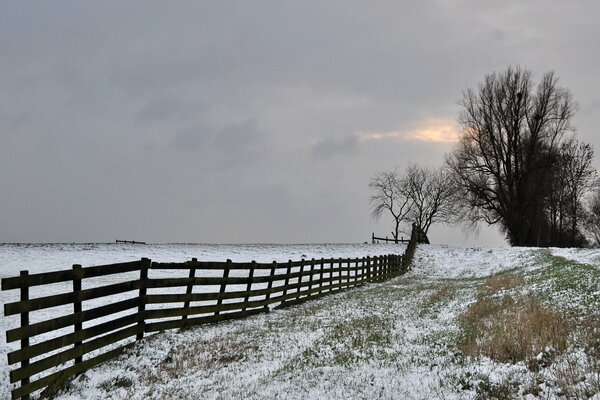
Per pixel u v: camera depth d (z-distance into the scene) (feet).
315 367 27.71
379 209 275.80
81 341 28.58
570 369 19.98
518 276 68.59
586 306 34.71
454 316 43.14
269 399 21.77
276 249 168.45
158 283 37.01
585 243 237.25
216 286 75.46
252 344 35.73
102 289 30.17
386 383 22.41
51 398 24.75
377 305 56.29
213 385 25.68
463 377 21.79
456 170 188.85
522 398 18.65
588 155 215.92
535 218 180.04
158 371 29.04
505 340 26.40
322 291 73.97
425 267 132.26
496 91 177.47
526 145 175.94
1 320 43.21
